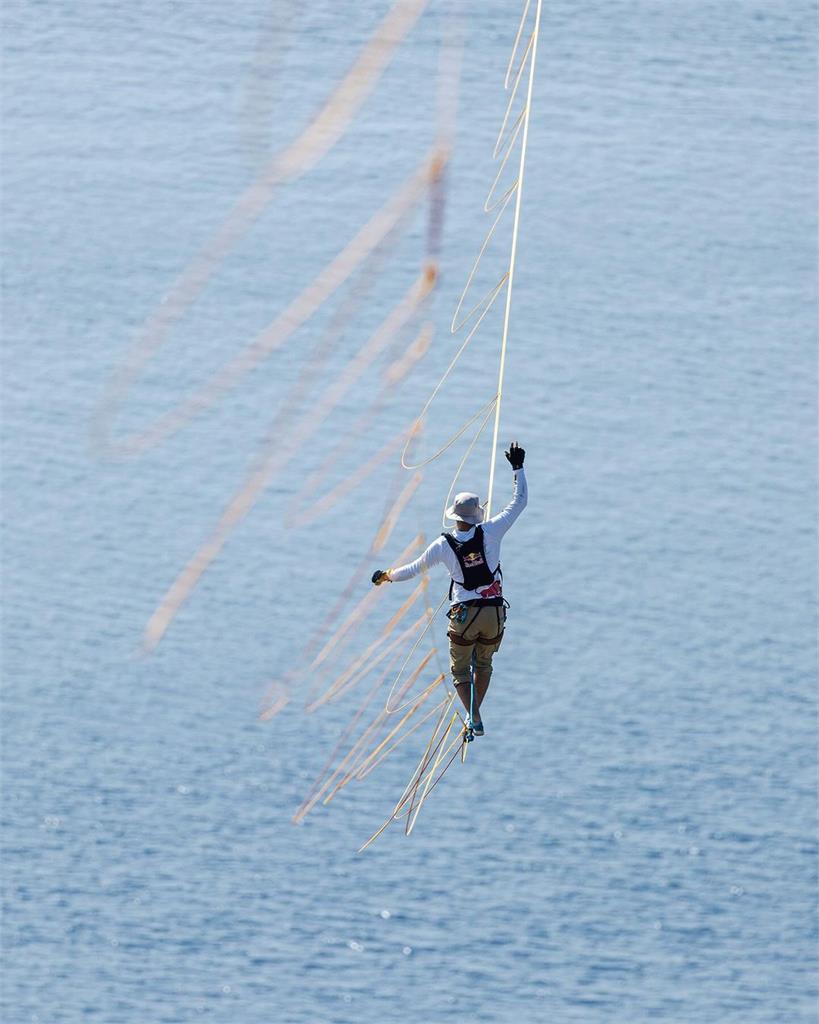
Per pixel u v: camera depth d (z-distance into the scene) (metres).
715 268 135.75
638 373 126.56
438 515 114.56
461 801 95.62
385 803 95.69
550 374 126.50
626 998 83.06
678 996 83.44
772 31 161.00
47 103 153.00
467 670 32.38
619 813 94.38
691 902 89.12
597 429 121.94
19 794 95.94
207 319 131.88
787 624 106.56
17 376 127.19
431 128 147.50
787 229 139.50
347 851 92.88
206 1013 82.75
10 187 143.62
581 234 138.25
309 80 149.75
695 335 130.00
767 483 117.62
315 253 136.75
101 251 137.50
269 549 112.81
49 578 110.88
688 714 100.56
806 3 164.75
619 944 86.38
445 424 122.25
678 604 108.00
